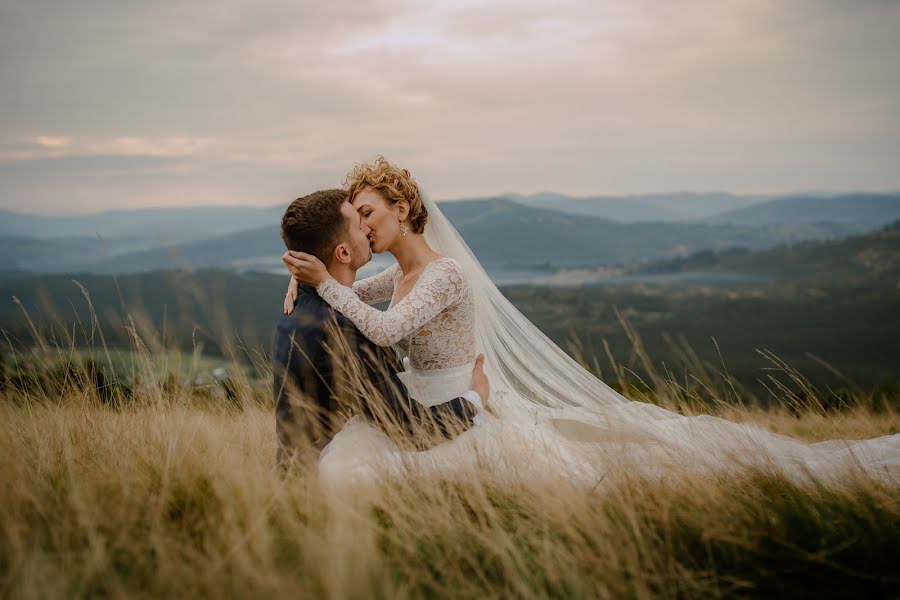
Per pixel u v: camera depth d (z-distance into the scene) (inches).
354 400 114.5
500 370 136.2
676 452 120.6
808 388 138.3
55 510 91.7
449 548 87.5
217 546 82.7
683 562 86.4
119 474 102.7
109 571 77.3
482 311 135.0
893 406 239.1
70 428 124.2
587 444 124.6
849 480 106.7
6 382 128.0
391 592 74.2
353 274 120.7
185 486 98.7
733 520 92.4
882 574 82.0
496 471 110.3
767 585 81.1
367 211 122.6
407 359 135.6
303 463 113.2
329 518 89.5
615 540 87.3
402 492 100.1
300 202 115.2
